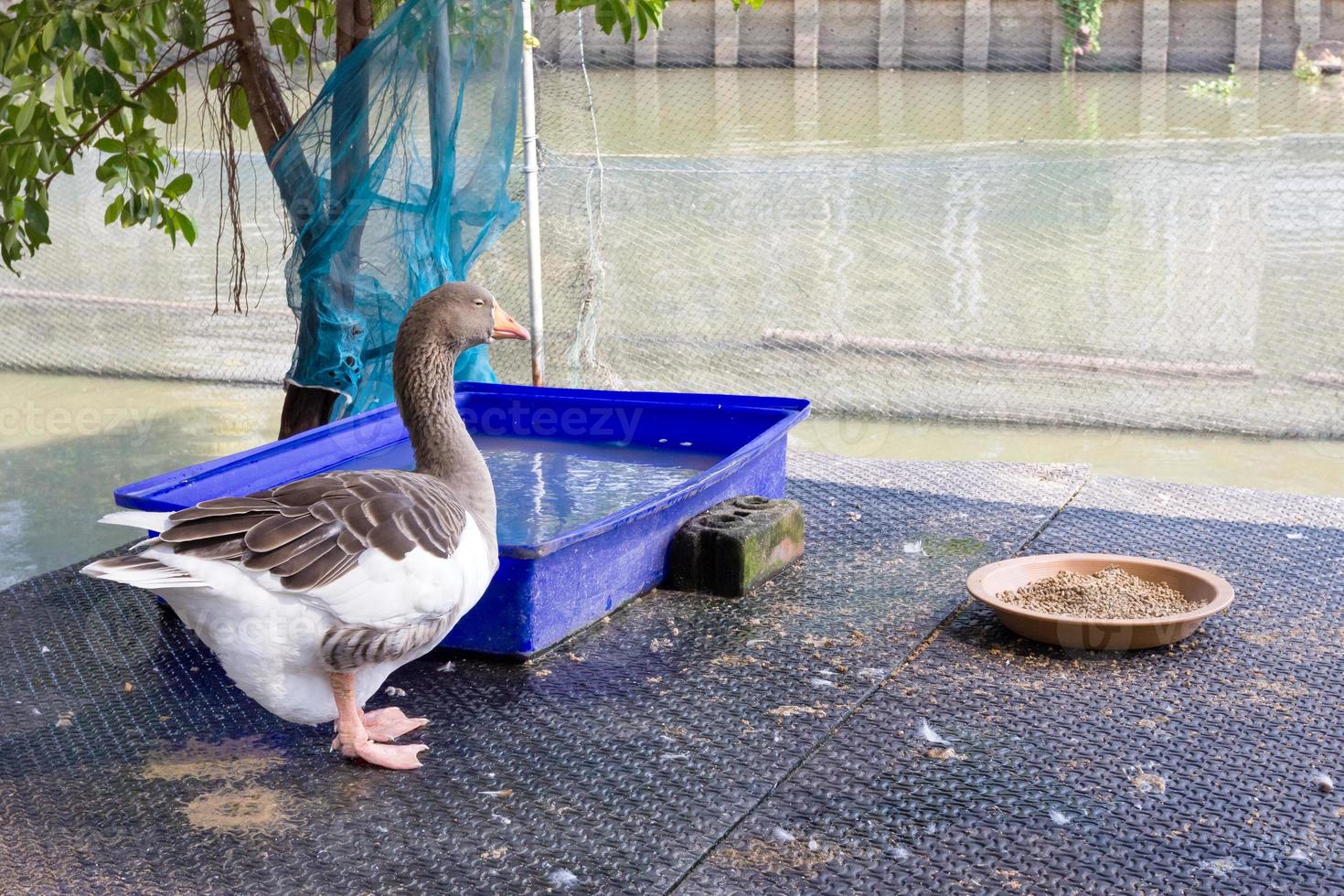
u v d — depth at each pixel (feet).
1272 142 33.55
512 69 15.51
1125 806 8.56
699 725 9.81
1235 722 9.70
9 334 24.54
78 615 12.24
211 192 29.07
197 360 23.29
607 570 11.69
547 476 14.02
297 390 16.17
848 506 15.12
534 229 17.71
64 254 29.25
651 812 8.59
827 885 7.73
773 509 13.07
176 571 7.67
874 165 27.45
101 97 15.28
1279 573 12.73
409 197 15.30
